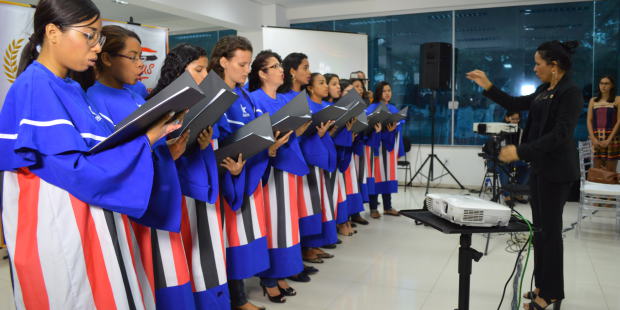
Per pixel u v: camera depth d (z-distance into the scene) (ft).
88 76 5.29
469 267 5.70
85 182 3.96
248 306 8.25
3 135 3.91
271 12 25.68
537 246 8.40
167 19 28.17
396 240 13.71
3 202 4.11
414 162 25.31
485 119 23.77
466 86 24.03
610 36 21.68
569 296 9.61
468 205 5.18
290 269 8.96
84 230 4.17
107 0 23.72
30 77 3.97
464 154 24.20
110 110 5.03
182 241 6.56
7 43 11.94
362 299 9.21
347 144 12.23
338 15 26.04
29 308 4.15
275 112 8.71
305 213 10.49
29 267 4.08
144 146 4.27
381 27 25.61
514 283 6.33
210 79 5.79
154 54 16.52
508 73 23.36
